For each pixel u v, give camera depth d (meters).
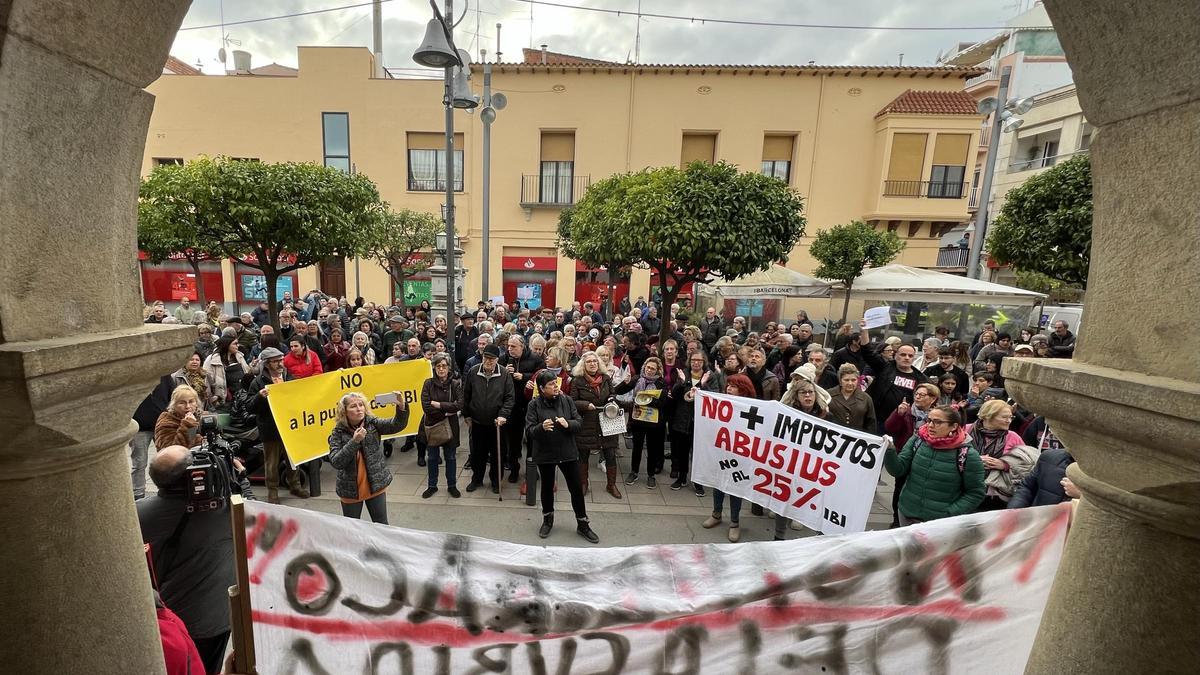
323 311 10.34
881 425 6.25
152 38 1.31
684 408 5.75
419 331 9.56
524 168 19.53
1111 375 1.09
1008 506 3.57
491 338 7.32
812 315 16.52
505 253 19.95
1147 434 1.00
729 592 1.97
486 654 1.96
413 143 19.44
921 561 1.99
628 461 6.90
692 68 18.92
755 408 4.60
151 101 1.41
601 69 18.95
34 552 1.22
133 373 1.30
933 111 18.19
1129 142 1.11
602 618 1.93
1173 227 1.02
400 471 6.29
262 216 7.14
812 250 13.65
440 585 1.95
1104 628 1.20
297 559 1.90
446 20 7.22
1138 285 1.10
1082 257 7.05
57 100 1.14
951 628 1.99
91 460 1.28
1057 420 1.24
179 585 2.58
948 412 3.56
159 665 1.53
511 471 6.11
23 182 1.09
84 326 1.26
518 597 1.96
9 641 1.22
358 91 19.09
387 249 16.62
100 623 1.33
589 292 20.27
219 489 2.60
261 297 20.50
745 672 1.98
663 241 6.92
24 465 1.17
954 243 25.20
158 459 2.54
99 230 1.29
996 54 27.11
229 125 19.25
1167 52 0.98
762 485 4.59
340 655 1.93
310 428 5.42
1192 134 0.97
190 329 1.50
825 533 4.23
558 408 4.82
